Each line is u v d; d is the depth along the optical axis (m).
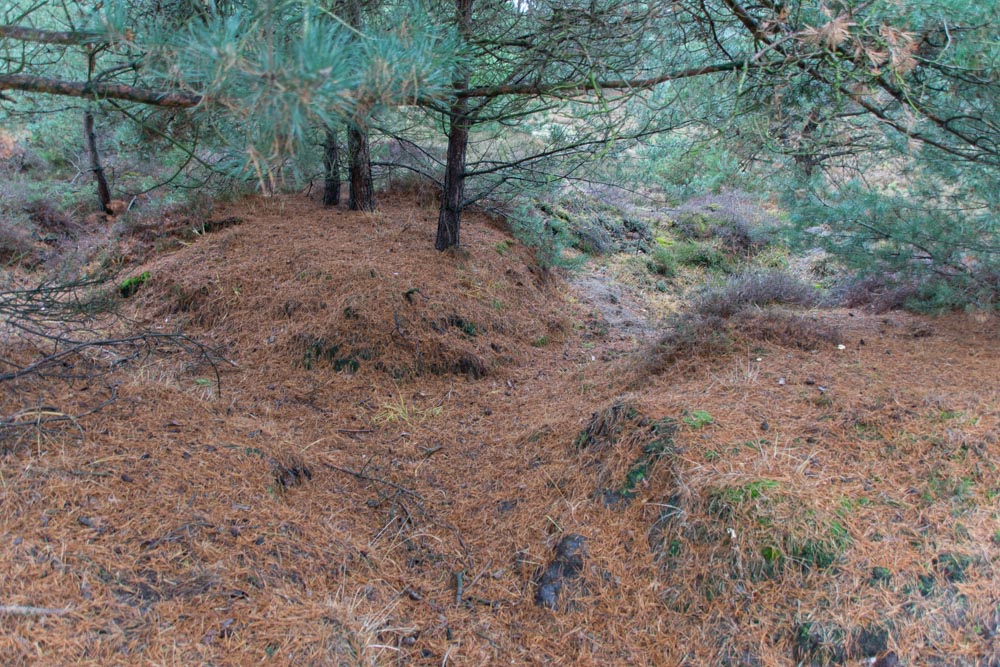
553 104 4.21
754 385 3.87
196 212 7.11
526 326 6.34
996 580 2.53
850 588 2.54
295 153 2.05
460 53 3.21
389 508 3.50
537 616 2.80
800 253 7.31
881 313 5.57
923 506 2.84
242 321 5.51
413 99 2.50
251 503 3.05
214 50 1.86
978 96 3.70
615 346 6.50
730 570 2.71
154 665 2.13
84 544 2.50
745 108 3.74
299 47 1.86
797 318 4.85
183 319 5.64
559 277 8.40
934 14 3.10
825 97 3.90
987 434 3.11
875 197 5.35
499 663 2.58
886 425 3.30
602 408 3.89
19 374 3.41
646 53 3.73
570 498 3.36
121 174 8.55
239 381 4.75
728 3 3.35
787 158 4.86
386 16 3.05
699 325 4.79
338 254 6.27
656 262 10.14
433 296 5.87
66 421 3.26
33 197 7.74
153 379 4.21
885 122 4.00
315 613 2.52
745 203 11.78
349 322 5.30
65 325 4.78
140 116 4.14
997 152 3.99
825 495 2.89
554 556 3.01
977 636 2.40
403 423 4.54
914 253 5.53
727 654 2.51
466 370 5.38
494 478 3.79
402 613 2.76
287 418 4.35
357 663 2.41
